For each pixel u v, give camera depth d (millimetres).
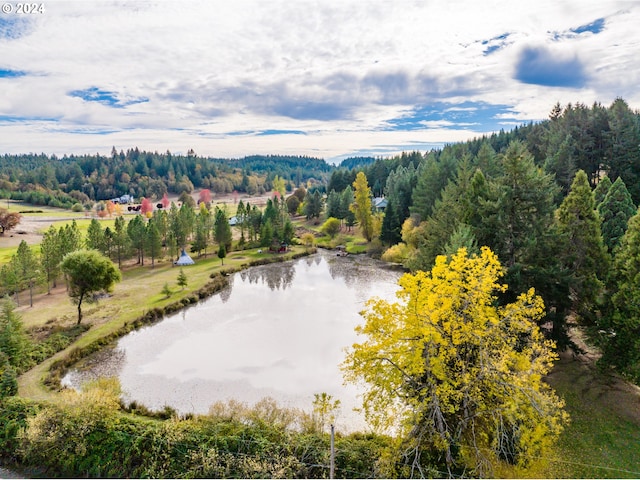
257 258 77000
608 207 38062
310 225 113188
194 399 28203
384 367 19109
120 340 38875
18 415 22031
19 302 48375
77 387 29641
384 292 54969
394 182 111750
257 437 19609
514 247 30750
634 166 56500
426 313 18625
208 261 75562
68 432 20406
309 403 27500
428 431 18469
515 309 19859
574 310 29031
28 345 32125
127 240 69375
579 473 18719
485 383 18156
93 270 38688
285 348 36781
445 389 17312
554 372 27750
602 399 24484
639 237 24672
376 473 17781
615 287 26969
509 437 18781
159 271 67000
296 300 51938
